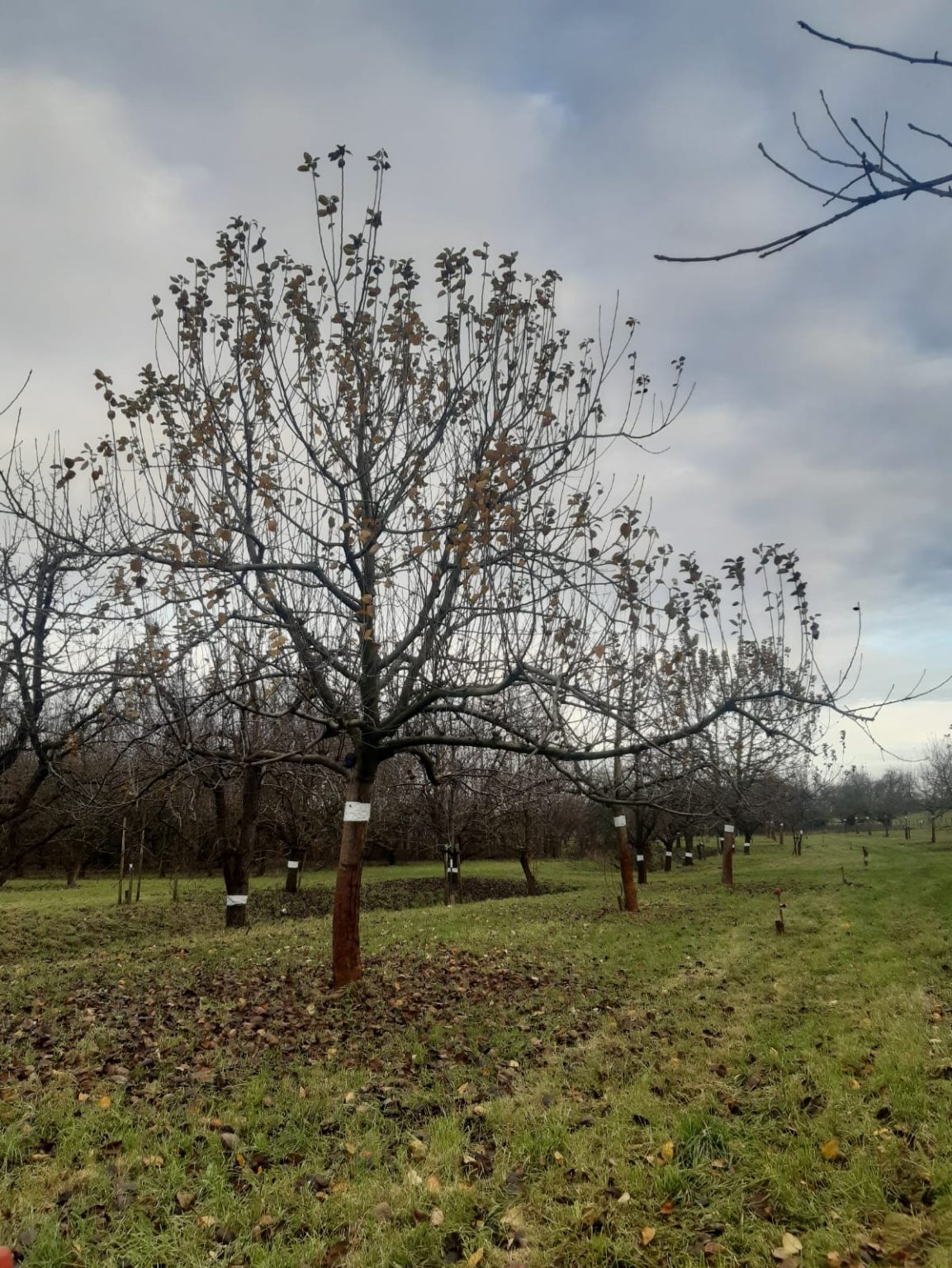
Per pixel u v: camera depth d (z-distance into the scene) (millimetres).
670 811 9328
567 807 34781
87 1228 4598
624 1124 5938
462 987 10695
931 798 57031
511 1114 6230
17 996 10641
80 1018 9188
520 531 8750
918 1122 5613
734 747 9984
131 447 9703
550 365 9656
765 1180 4984
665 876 33969
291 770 16562
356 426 9836
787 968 11680
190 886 30500
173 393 9672
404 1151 5621
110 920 22000
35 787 10570
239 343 9242
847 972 11031
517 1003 9891
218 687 9258
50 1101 6348
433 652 9273
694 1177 5059
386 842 33750
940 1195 4605
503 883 33938
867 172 2320
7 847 10547
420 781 23797
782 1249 4273
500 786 12977
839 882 23219
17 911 21844
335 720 9562
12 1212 4758
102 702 9438
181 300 9625
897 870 25812
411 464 9859
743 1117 5984
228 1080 7023
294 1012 9312
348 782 10766
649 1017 9156
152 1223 4723
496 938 15000
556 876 36562
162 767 10812
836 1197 4727
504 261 9422
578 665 8609
